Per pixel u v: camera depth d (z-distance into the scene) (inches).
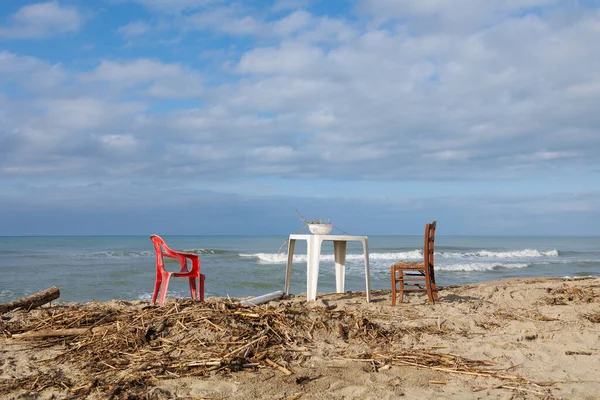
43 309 219.9
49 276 638.5
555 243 2581.2
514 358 160.9
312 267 258.8
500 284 343.3
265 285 565.0
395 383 137.0
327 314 197.6
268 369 147.2
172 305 201.9
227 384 133.8
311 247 260.4
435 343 177.5
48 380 135.3
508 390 132.2
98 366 147.6
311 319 191.0
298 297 286.8
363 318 197.0
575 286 305.3
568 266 889.5
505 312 232.2
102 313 198.7
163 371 142.9
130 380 134.6
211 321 181.2
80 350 163.2
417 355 161.5
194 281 254.8
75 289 517.7
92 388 129.6
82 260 954.1
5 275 649.6
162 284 240.5
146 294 488.4
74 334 178.4
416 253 1283.2
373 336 181.5
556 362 157.3
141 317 185.8
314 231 270.2
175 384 133.4
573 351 167.6
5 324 193.5
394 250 1443.2
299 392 129.3
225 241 2642.7
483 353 166.2
